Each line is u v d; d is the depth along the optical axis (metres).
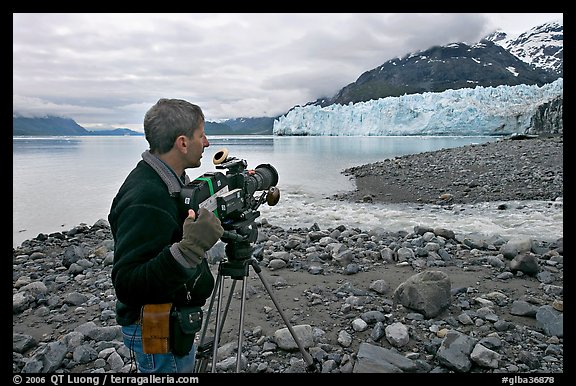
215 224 1.84
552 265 5.55
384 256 6.00
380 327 3.85
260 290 4.95
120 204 1.93
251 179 2.62
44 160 32.56
